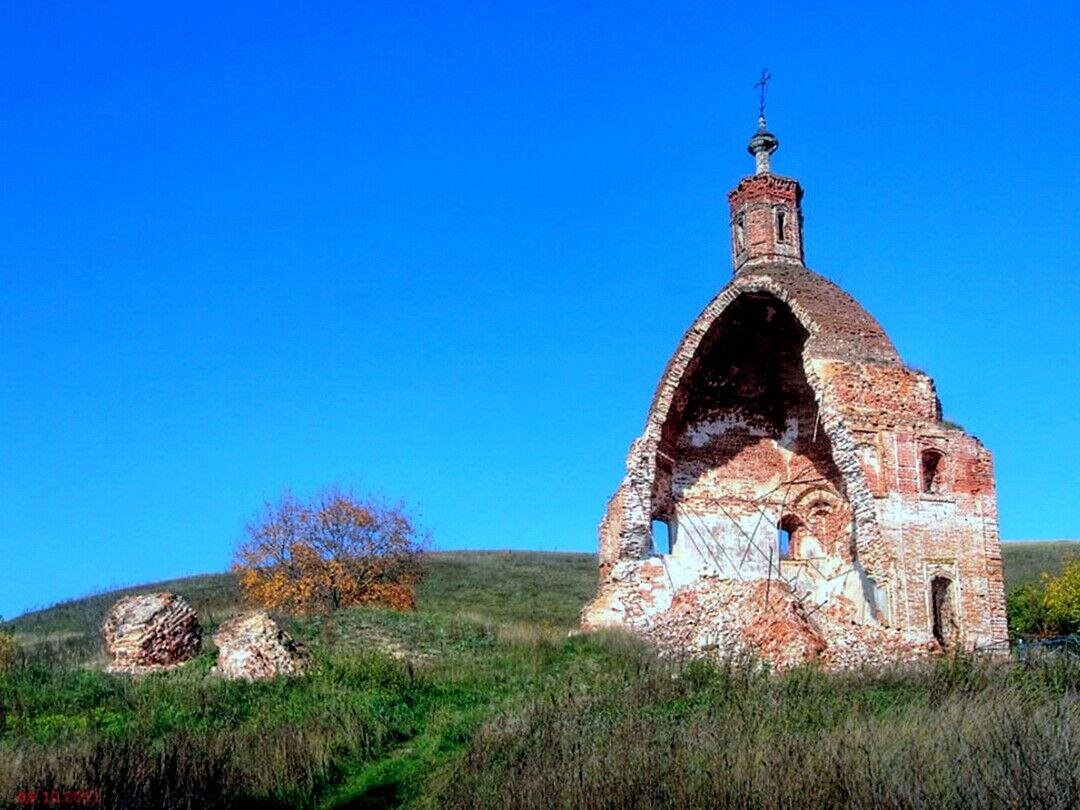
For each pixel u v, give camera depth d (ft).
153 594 93.66
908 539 100.48
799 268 116.98
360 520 172.55
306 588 165.07
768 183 123.65
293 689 79.25
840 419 102.73
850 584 112.98
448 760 64.85
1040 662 72.74
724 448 121.49
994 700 60.70
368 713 72.43
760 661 88.48
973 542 102.01
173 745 60.34
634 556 112.27
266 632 85.76
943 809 44.91
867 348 107.65
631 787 50.98
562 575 258.16
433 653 94.32
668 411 115.24
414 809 58.18
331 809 58.65
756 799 48.14
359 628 101.14
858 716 59.36
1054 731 52.01
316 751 63.93
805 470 119.85
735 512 119.03
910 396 105.70
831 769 49.19
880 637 95.71
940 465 103.96
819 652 92.84
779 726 58.70
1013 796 44.75
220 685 79.51
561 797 51.62
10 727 68.13
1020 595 155.74
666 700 72.02
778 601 98.32
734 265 125.39
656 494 117.08
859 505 100.58
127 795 53.52
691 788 50.16
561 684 80.18
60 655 97.55
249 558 169.58
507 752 61.72
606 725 63.26
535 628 105.19
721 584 110.22
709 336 115.55
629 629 105.40
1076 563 154.81
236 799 57.00
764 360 120.57
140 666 88.43
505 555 289.74
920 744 51.72
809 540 118.32
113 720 71.10
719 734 57.31
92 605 192.95
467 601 220.64
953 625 99.86
